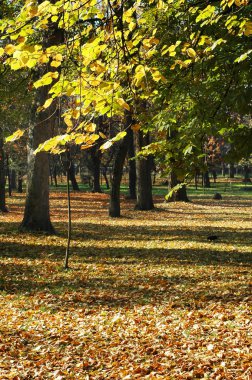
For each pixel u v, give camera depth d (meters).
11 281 12.02
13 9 14.12
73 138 3.68
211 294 10.68
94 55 3.97
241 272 12.94
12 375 6.63
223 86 6.66
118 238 19.31
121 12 4.29
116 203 28.38
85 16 4.40
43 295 10.84
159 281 12.01
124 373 6.62
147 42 4.18
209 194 57.88
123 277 12.55
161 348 7.57
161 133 7.00
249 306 9.52
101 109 3.99
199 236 20.36
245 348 7.21
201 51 5.95
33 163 18.61
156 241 18.80
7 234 18.11
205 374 6.42
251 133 6.26
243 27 4.70
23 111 23.61
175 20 7.53
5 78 19.03
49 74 3.70
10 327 8.71
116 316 9.18
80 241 18.00
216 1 6.68
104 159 65.50
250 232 21.78
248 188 67.50
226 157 6.35
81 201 43.03
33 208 18.77
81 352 7.56
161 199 47.31
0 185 31.86
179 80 6.91
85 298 10.65
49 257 14.92
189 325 8.57
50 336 8.27
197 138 6.18
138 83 4.29
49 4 3.63
